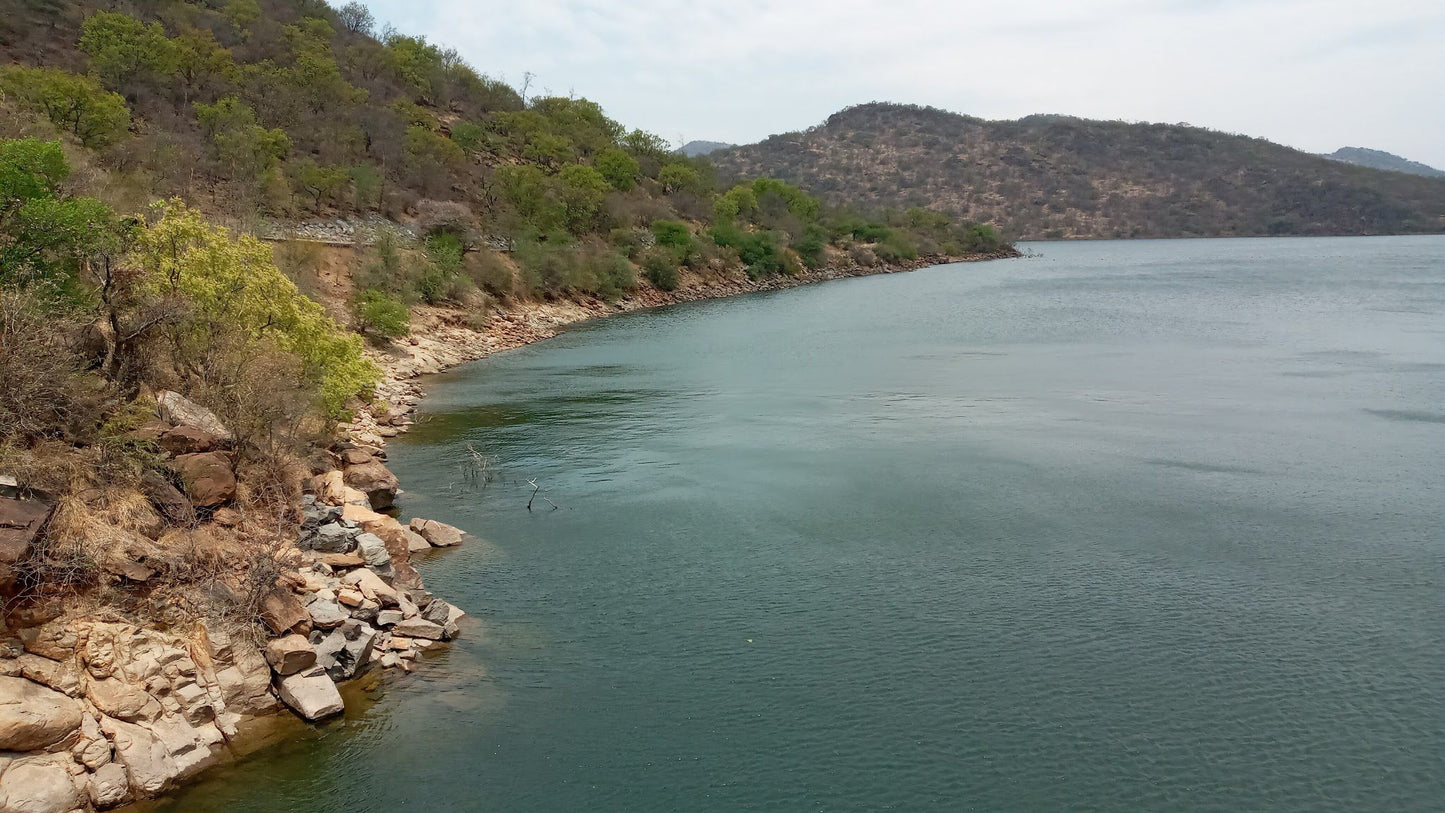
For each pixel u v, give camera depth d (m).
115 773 12.30
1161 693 15.82
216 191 58.53
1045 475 28.41
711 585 20.20
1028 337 60.62
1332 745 14.35
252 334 25.06
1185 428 34.12
